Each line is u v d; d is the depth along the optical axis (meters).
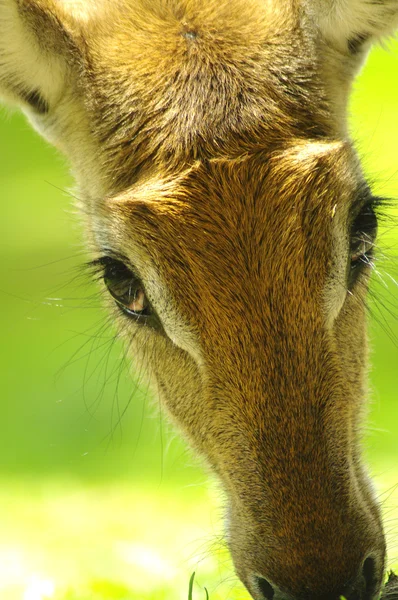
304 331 10.41
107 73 12.08
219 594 13.12
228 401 10.51
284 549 10.09
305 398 10.30
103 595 13.05
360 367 11.88
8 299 37.25
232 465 10.59
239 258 10.52
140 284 11.28
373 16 12.66
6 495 20.41
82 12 12.84
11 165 50.44
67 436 26.09
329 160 10.81
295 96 11.55
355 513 10.30
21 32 12.22
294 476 10.18
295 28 12.16
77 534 17.08
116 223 11.02
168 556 14.94
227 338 10.48
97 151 12.12
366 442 12.13
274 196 10.63
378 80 45.00
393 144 39.09
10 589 14.45
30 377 29.70
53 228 43.41
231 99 11.35
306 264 10.51
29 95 12.90
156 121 11.48
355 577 10.02
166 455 22.88
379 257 12.75
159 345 11.68
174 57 11.89
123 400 27.88
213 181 10.75
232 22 12.27
